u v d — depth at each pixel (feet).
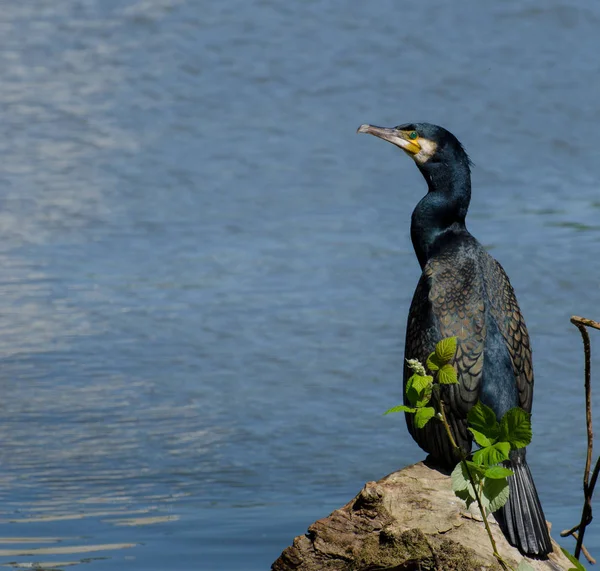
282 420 42.29
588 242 57.88
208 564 31.27
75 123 78.95
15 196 67.00
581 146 73.82
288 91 85.46
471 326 24.82
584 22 95.61
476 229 61.11
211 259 58.29
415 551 23.25
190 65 89.51
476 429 20.45
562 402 42.86
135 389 44.88
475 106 82.12
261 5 100.27
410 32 95.09
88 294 54.24
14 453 39.63
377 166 71.51
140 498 36.29
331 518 23.91
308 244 59.88
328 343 48.42
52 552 32.30
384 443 40.50
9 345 48.78
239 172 70.95
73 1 101.40
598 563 31.04
